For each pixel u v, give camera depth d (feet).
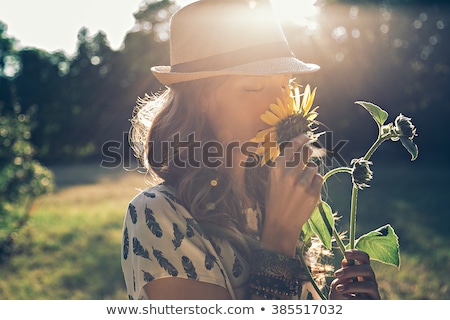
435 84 122.42
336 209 48.65
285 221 6.16
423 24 126.62
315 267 7.18
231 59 6.44
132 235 6.20
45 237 43.14
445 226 42.70
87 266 33.55
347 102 119.34
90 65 180.04
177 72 6.63
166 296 5.95
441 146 119.44
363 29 125.59
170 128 6.64
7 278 31.42
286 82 6.67
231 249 6.30
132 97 177.68
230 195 6.49
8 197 39.55
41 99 177.58
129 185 82.53
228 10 6.53
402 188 67.05
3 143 39.58
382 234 6.68
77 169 128.47
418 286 26.61
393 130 6.31
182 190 6.34
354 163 6.43
